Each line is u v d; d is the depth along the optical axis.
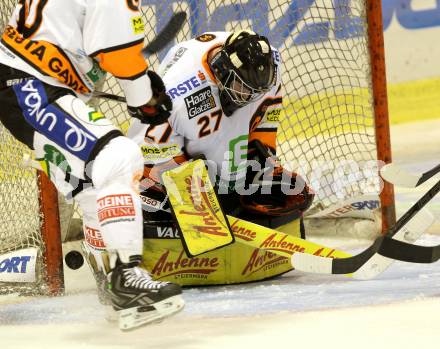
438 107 31.59
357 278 11.52
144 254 12.58
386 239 11.12
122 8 9.95
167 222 12.52
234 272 12.89
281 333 9.69
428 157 24.81
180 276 12.75
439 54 31.95
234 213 13.21
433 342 8.85
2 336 10.45
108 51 10.02
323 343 9.12
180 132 12.67
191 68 12.65
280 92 13.73
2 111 10.56
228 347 9.26
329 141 19.84
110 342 9.88
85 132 10.11
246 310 11.08
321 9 17.11
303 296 11.77
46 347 9.80
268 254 13.16
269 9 17.08
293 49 19.22
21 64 10.45
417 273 13.01
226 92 12.41
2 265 13.13
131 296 9.73
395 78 31.44
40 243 13.02
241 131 13.20
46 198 12.91
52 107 10.30
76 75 10.59
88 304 12.27
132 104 10.45
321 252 12.34
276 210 13.25
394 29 31.39
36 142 10.45
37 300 12.74
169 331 10.17
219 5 16.75
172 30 10.68
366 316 10.20
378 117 15.72
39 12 10.45
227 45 12.35
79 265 13.81
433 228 16.47
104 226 9.91
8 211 13.73
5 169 13.91
